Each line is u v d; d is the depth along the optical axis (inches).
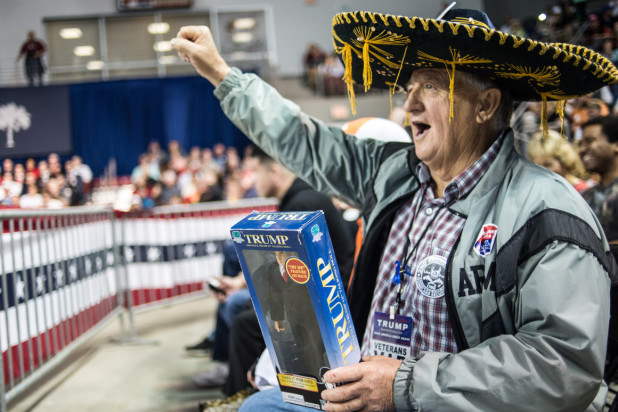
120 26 575.5
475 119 47.3
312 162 60.9
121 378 134.5
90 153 507.8
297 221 38.4
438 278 45.6
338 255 89.4
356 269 54.1
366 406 39.7
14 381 100.1
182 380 131.7
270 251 39.3
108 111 510.9
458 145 47.7
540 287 38.4
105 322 151.6
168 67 578.9
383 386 39.5
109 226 163.5
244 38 594.2
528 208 41.4
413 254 48.9
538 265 39.2
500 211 43.6
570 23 135.9
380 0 276.8
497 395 36.8
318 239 38.2
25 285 106.1
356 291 53.7
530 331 38.7
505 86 48.9
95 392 124.7
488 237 42.9
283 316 40.5
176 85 518.9
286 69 630.5
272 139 60.7
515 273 40.9
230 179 385.7
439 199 48.9
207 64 61.6
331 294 39.0
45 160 450.0
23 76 542.6
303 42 631.2
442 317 45.4
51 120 448.8
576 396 36.6
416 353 47.1
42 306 113.5
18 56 516.1
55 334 118.8
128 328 189.9
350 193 61.1
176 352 156.8
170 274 195.6
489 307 41.8
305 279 38.1
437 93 47.5
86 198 426.3
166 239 195.0
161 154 461.4
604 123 85.4
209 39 61.8
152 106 519.2
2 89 439.8
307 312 39.2
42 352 112.2
